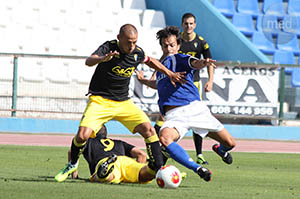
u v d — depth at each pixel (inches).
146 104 2397.9
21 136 2193.7
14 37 2947.8
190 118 878.4
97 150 886.4
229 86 2455.7
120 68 856.9
